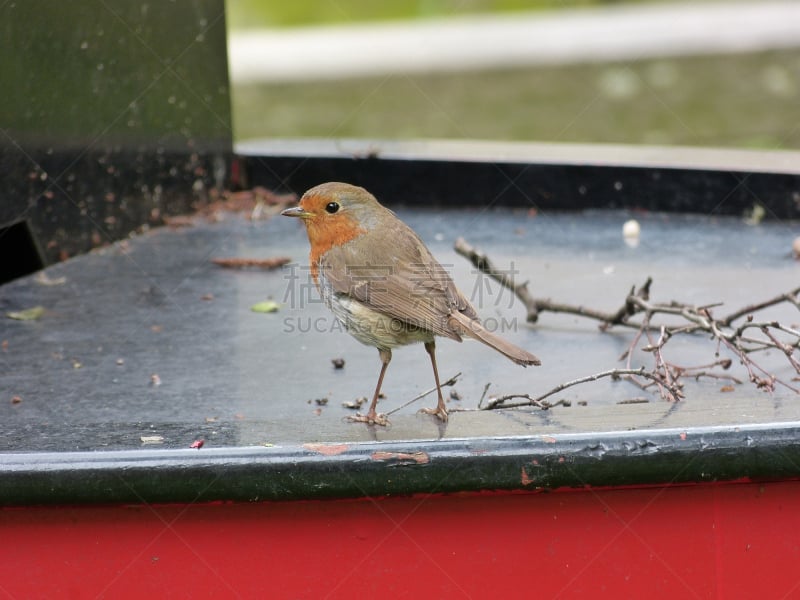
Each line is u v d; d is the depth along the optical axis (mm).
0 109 9977
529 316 9219
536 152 12938
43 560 6242
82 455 6102
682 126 20141
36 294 9977
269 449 6113
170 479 6051
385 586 6297
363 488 6102
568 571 6359
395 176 12859
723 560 6445
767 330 7680
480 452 6113
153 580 6246
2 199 10094
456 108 22000
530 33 26734
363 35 27359
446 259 10773
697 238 11352
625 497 6316
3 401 7387
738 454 6176
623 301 9367
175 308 9578
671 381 7316
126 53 11500
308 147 13516
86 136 11062
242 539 6230
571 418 6531
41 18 10359
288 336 8906
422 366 8328
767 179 11922
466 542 6289
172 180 12352
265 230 12023
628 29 26656
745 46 24641
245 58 25484
